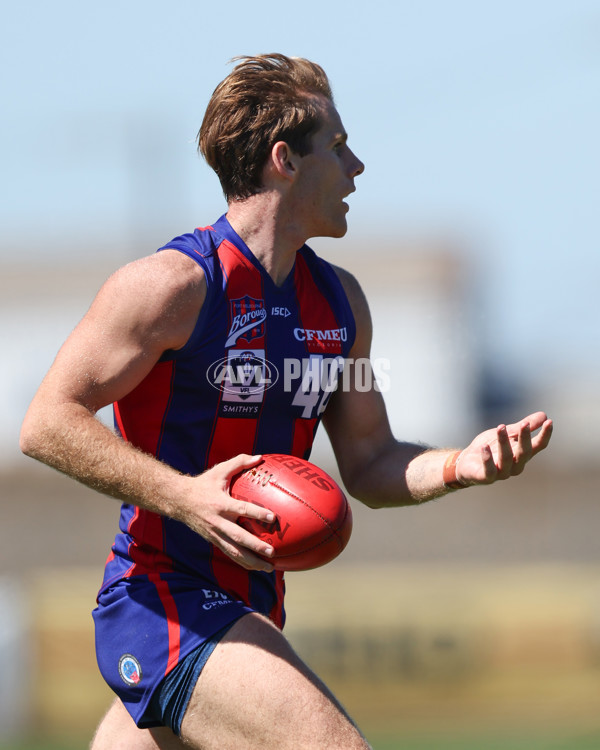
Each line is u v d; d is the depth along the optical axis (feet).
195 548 40.11
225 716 36.76
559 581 110.22
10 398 280.51
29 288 291.38
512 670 107.65
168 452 40.19
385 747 95.86
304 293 42.06
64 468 37.78
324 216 41.50
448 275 271.08
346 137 41.96
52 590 112.98
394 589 110.42
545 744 95.14
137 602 39.81
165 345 38.32
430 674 108.06
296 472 38.37
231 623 37.96
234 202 41.45
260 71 40.93
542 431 39.06
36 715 108.68
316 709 35.70
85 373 37.83
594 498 177.37
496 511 176.55
